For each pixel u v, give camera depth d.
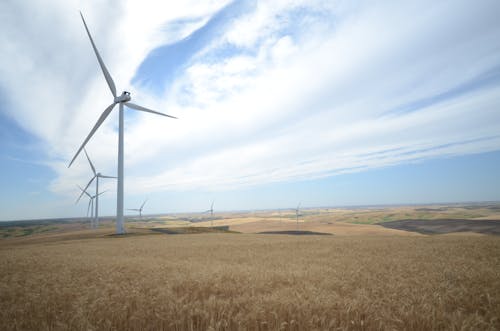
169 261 13.64
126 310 6.02
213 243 27.61
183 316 5.50
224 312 5.74
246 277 8.99
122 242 32.41
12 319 5.84
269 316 5.52
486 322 5.21
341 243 24.53
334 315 5.55
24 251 22.02
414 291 7.21
